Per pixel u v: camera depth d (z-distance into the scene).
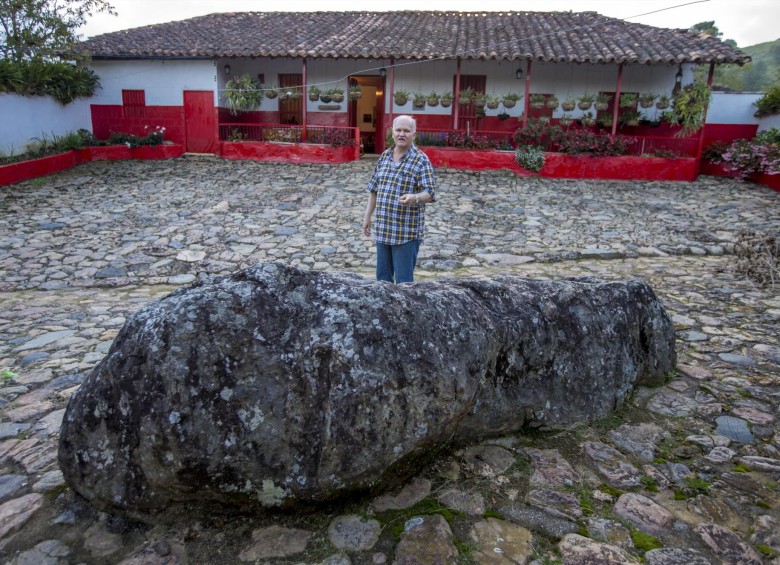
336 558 2.11
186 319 2.19
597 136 14.30
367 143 18.22
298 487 2.18
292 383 2.19
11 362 4.24
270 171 13.70
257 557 2.11
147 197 11.07
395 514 2.34
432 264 7.37
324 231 8.91
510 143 15.45
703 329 4.82
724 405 3.37
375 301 2.40
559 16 17.69
